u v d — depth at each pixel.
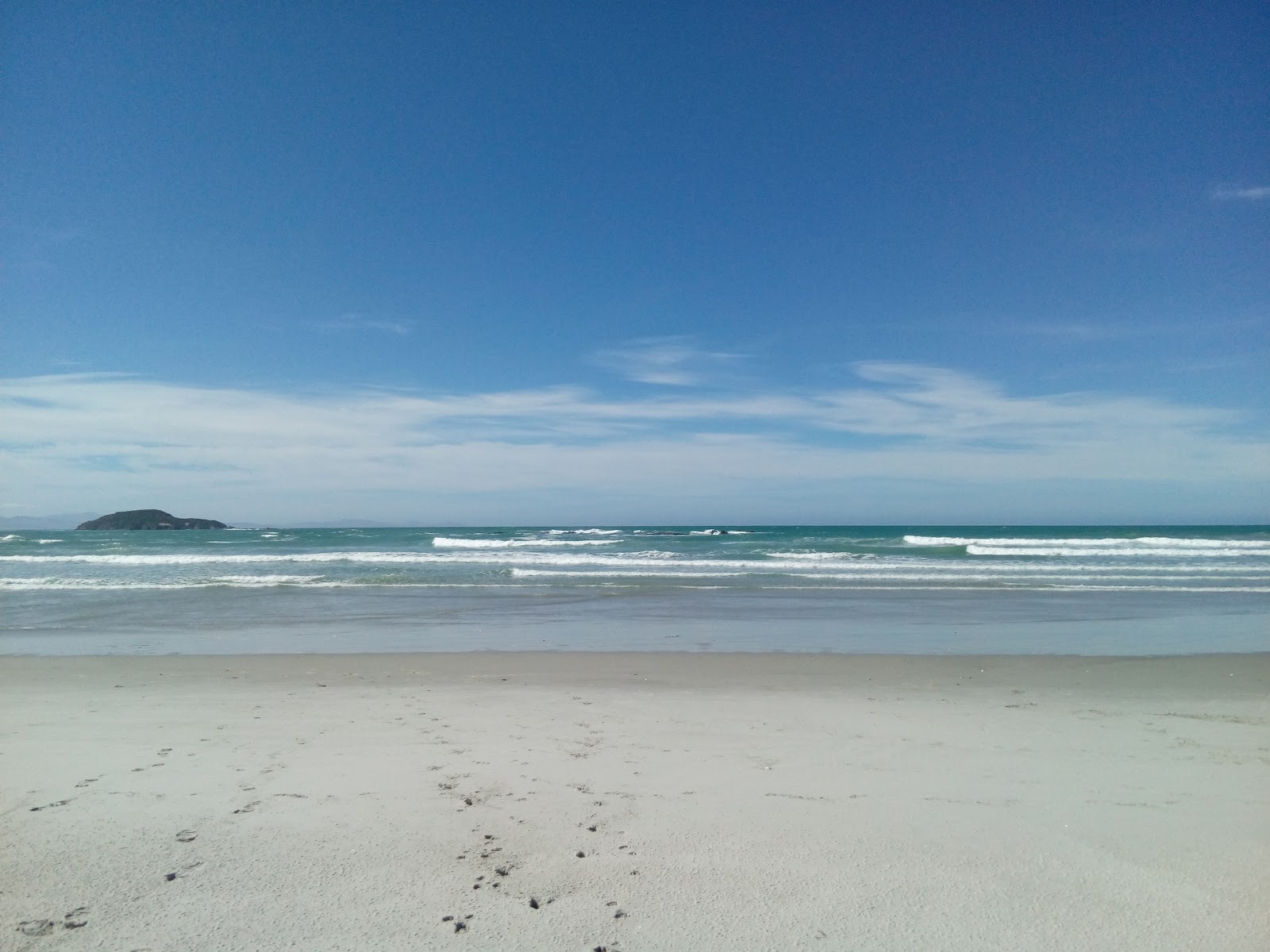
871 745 5.75
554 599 17.88
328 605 16.73
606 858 3.68
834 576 23.38
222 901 3.22
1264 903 3.29
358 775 4.88
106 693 7.80
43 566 27.62
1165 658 10.37
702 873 3.53
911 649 11.21
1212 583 21.23
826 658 10.20
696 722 6.52
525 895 3.31
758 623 14.05
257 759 5.22
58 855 3.62
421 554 33.72
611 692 7.97
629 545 45.19
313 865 3.56
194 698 7.49
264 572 24.98
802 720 6.65
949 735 6.10
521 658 10.13
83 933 2.96
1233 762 5.32
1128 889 3.41
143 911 3.13
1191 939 3.02
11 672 9.05
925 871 3.57
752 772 5.03
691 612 15.63
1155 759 5.39
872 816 4.25
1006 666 9.67
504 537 66.38
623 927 3.07
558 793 4.58
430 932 3.01
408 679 8.67
